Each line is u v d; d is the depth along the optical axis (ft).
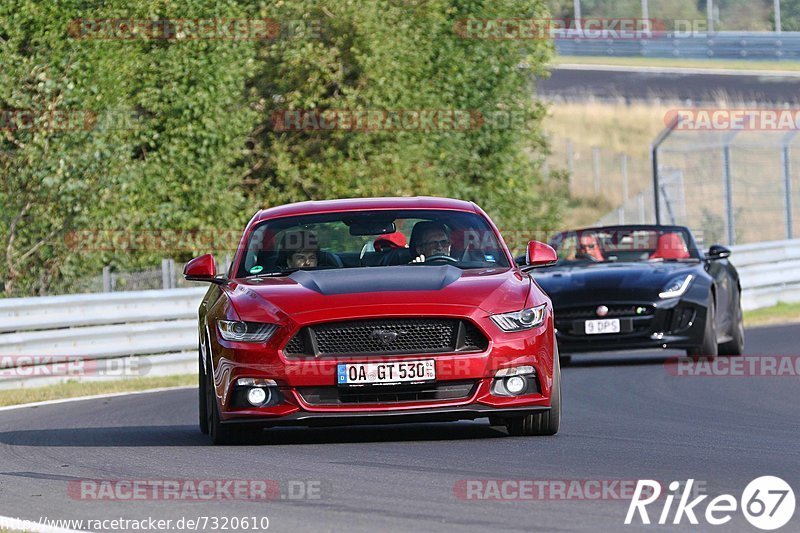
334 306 86.58
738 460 76.89
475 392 86.17
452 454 81.92
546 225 285.02
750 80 531.09
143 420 116.88
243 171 248.93
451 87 269.03
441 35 271.49
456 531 57.11
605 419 103.14
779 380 133.39
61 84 209.46
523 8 282.77
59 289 210.38
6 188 207.82
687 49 590.14
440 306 86.28
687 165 439.63
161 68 228.84
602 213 442.91
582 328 153.69
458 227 99.76
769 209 398.01
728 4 599.16
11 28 211.61
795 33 582.35
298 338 86.53
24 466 84.48
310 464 79.20
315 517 61.82
